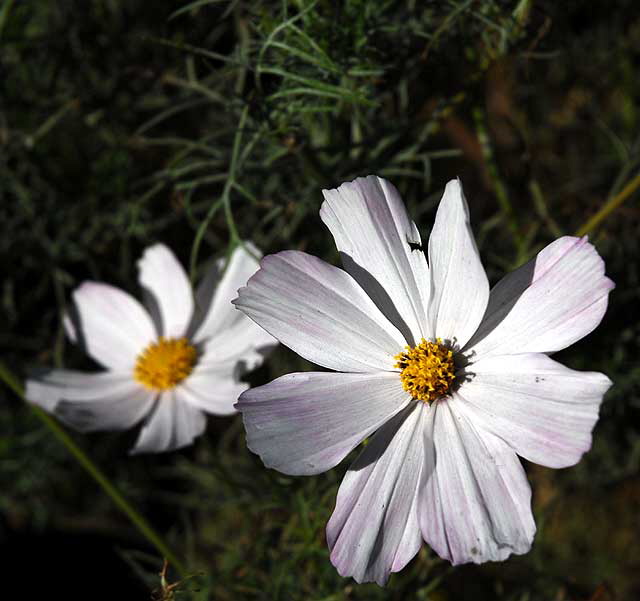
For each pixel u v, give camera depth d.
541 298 0.14
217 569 0.25
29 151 0.28
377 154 0.23
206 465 0.27
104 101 0.28
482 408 0.15
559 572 0.26
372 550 0.14
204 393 0.22
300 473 0.14
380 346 0.16
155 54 0.28
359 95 0.19
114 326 0.24
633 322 0.25
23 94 0.28
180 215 0.28
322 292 0.15
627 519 0.28
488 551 0.13
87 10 0.28
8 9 0.25
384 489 0.14
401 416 0.15
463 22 0.21
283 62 0.20
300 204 0.24
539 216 0.25
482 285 0.14
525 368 0.14
